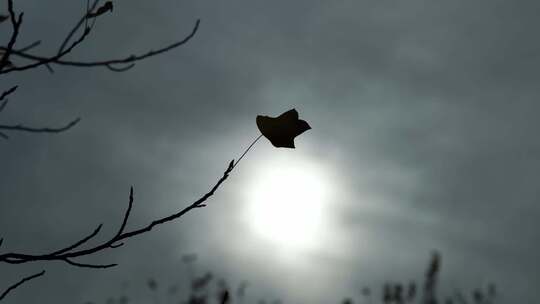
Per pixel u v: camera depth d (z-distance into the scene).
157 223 2.26
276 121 2.17
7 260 2.17
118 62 2.25
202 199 2.29
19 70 2.15
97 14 2.23
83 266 2.23
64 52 2.18
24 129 2.52
